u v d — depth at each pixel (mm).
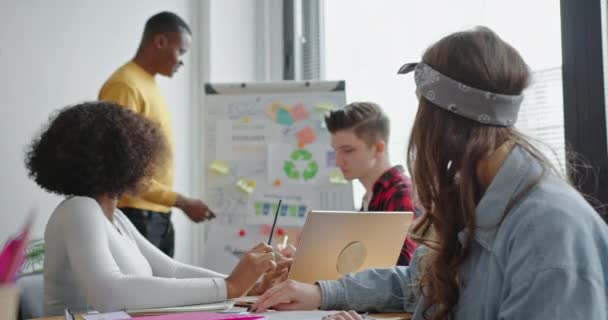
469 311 1000
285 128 3240
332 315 1197
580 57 2332
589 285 869
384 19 3398
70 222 1560
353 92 3555
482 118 1005
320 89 3242
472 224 991
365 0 3512
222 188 3266
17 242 600
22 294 2029
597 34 2291
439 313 1038
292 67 3848
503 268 958
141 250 1920
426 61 1061
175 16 3031
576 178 2293
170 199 2877
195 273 1907
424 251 1308
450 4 3047
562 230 899
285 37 3883
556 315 859
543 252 895
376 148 2369
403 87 3264
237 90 3332
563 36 2375
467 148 998
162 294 1488
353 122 2361
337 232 1519
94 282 1473
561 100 2506
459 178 1020
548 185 968
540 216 921
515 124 1061
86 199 1618
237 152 3277
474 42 1030
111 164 1682
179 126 3680
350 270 1594
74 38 3246
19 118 3031
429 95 1031
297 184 3184
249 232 3215
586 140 2312
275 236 3174
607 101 2295
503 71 1009
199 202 2953
